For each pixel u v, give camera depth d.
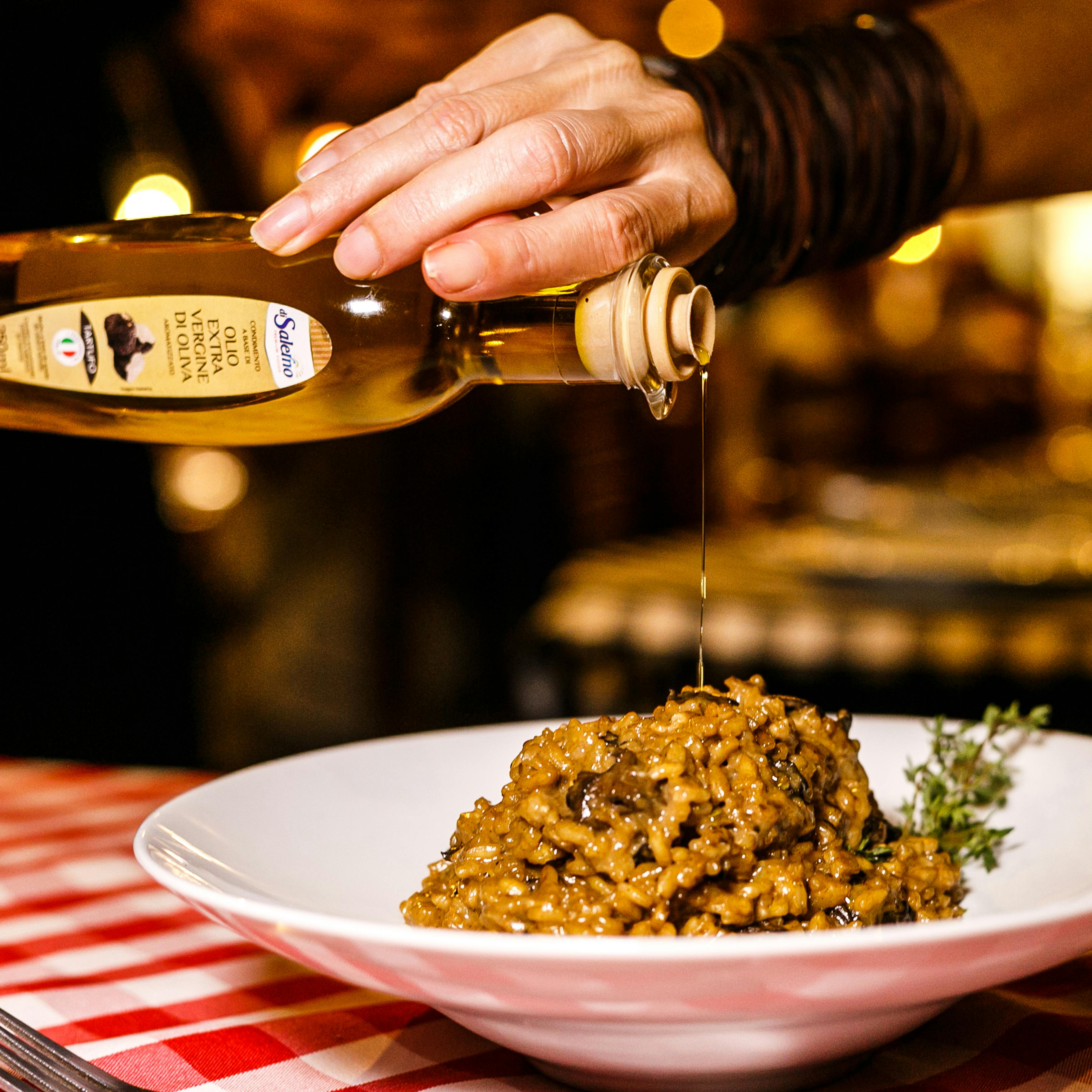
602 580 1.23
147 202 1.85
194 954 0.57
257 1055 0.51
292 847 0.54
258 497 2.13
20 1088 0.48
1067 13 0.70
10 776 0.75
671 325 0.52
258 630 2.16
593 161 0.53
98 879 0.63
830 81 0.63
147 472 2.07
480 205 0.52
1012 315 2.32
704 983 0.44
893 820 0.58
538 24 0.59
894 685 1.08
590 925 0.48
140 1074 0.51
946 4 0.73
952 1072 0.49
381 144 0.54
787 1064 0.47
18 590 1.98
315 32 1.85
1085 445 1.78
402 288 0.56
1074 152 0.71
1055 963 0.46
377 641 2.10
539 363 0.55
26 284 0.58
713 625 1.12
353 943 0.45
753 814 0.49
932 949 0.44
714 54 0.64
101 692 2.05
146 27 1.91
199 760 2.07
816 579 1.15
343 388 0.57
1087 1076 0.49
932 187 0.68
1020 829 0.56
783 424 2.06
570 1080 0.49
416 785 0.58
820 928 0.50
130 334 0.57
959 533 1.24
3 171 1.91
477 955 0.44
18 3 1.85
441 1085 0.50
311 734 2.08
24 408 0.60
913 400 2.17
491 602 2.09
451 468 2.08
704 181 0.56
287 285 0.57
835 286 2.25
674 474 1.94
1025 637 1.04
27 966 0.57
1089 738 0.57
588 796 0.50
